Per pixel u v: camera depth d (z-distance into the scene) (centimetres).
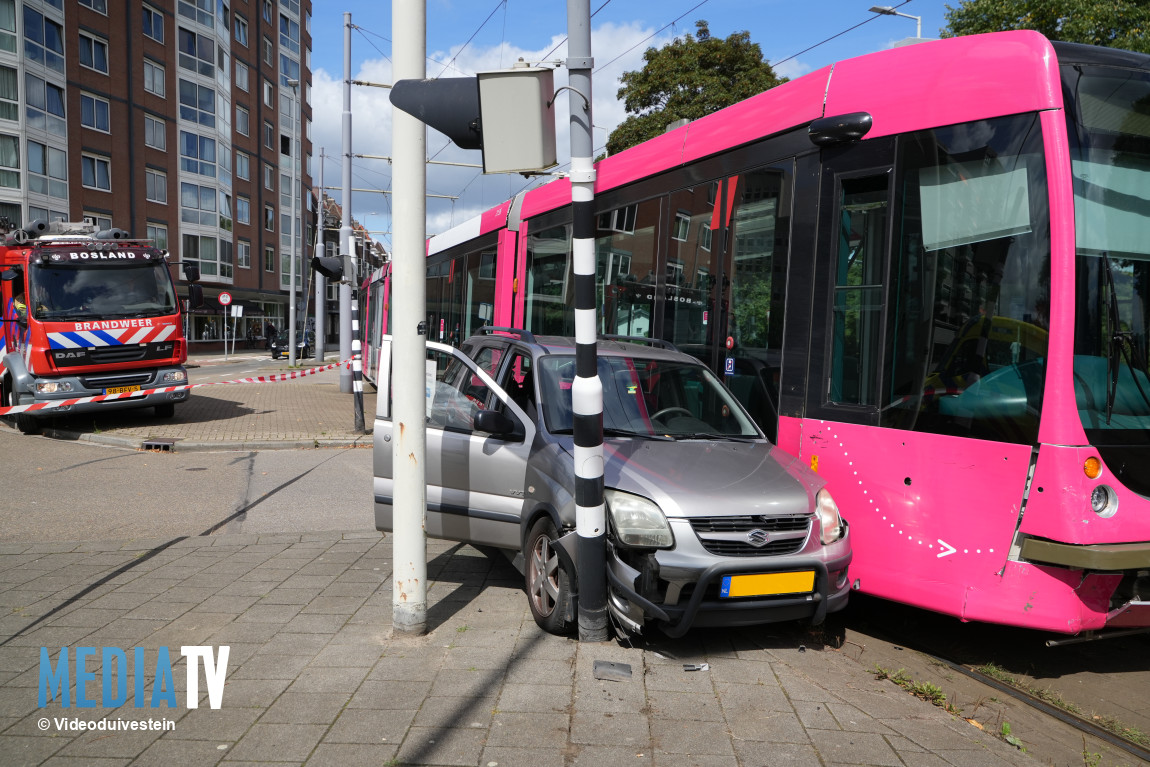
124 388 1408
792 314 573
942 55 509
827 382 546
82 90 3825
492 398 574
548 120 446
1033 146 459
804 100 581
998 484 454
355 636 472
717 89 2678
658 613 428
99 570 604
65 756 338
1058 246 445
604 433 536
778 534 448
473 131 452
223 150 4866
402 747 347
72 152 3762
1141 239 467
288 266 5906
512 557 544
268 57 5512
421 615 476
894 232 513
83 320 1370
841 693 416
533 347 588
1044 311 447
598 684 413
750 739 362
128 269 1436
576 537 461
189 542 691
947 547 473
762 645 484
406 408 468
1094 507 434
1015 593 446
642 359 590
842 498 529
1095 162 459
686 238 703
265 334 6081
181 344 1477
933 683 449
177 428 1411
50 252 1380
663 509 441
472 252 1325
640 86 2819
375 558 641
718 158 667
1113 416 444
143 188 4228
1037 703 427
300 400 1986
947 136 493
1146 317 464
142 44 4197
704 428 560
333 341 7681
